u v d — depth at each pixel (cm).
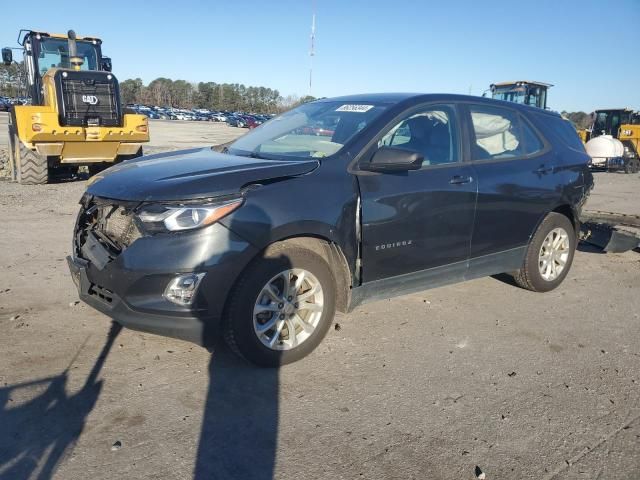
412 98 435
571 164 528
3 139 2278
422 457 277
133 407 310
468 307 487
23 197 999
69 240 674
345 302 387
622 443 294
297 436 291
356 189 376
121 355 370
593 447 290
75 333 401
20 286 497
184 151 483
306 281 365
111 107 1184
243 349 343
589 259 675
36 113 1104
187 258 316
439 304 491
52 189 1121
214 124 6372
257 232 331
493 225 461
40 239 675
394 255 400
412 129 423
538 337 428
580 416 319
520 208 477
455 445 288
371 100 448
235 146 470
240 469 263
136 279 319
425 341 412
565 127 556
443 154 436
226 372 353
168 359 367
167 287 317
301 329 370
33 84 1261
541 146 514
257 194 338
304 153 404
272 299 350
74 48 1241
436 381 354
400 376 358
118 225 353
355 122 416
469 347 405
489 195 450
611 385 356
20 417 296
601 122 2314
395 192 393
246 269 336
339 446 284
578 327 450
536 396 340
